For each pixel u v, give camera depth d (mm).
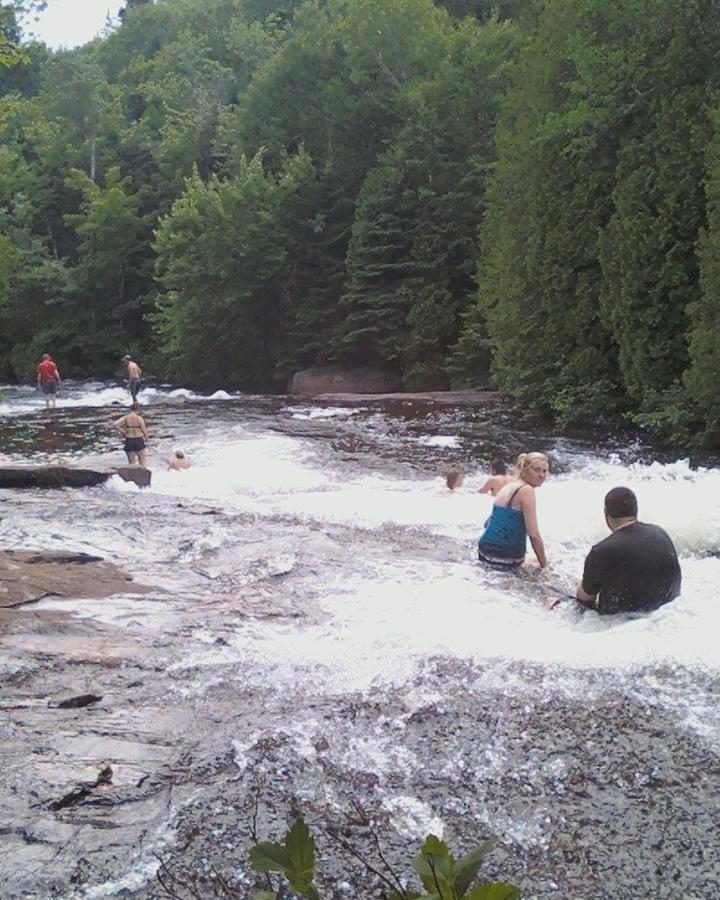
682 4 16609
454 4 44156
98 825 3617
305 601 6691
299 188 35375
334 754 4176
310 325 35125
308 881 1492
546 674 4918
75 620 6168
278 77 38250
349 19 35344
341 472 13352
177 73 58906
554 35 19562
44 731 4426
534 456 7809
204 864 3361
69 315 45031
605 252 17516
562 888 3225
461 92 31469
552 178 19047
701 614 5801
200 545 8555
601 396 17734
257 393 34062
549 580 7328
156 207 46625
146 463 14875
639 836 3510
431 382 30531
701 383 14789
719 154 15008
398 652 5352
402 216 32156
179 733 4418
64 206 49594
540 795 3803
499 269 21422
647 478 12336
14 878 3281
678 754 4066
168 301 40188
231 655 5480
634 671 4902
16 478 12539
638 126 17547
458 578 7273
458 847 3463
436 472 13250
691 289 16250
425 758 4113
